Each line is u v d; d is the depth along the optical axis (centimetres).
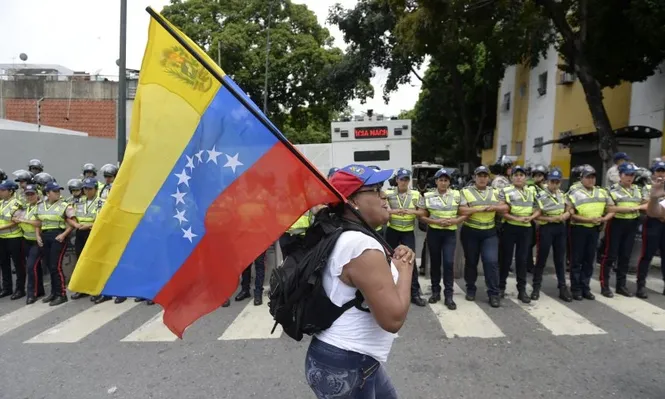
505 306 617
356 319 185
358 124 1254
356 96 2320
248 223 222
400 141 1253
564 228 635
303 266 185
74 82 2372
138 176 219
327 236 188
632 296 652
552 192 638
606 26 1123
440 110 2761
